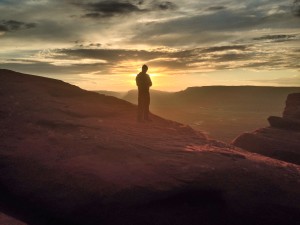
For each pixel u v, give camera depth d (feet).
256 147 46.68
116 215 19.57
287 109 75.61
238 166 24.52
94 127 35.24
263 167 25.20
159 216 19.76
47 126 33.88
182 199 20.84
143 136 33.47
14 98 44.06
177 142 32.12
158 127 40.27
